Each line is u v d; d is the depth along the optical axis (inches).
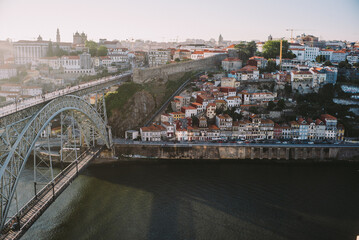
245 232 4079.7
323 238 4018.2
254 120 7308.1
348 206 4778.5
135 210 4478.3
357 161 6791.3
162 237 3932.1
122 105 7455.7
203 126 7249.0
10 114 3511.3
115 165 6166.3
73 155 5807.1
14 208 4168.3
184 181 5472.4
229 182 5472.4
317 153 6811.0
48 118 3880.4
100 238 3873.0
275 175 5885.8
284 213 4525.1
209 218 4345.5
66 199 4768.7
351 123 7751.0
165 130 7062.0
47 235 3900.1
